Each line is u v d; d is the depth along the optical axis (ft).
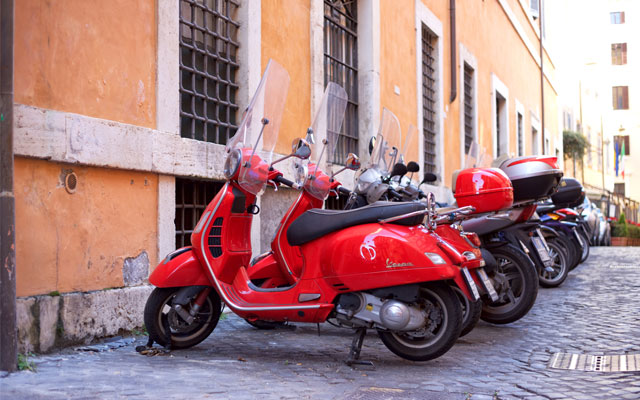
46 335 15.07
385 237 14.23
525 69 89.10
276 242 17.15
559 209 32.55
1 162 12.58
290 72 27.35
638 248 64.90
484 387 12.96
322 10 29.94
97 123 16.75
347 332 18.84
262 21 25.32
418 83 41.88
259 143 15.84
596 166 171.22
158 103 19.34
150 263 18.92
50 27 15.69
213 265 15.11
